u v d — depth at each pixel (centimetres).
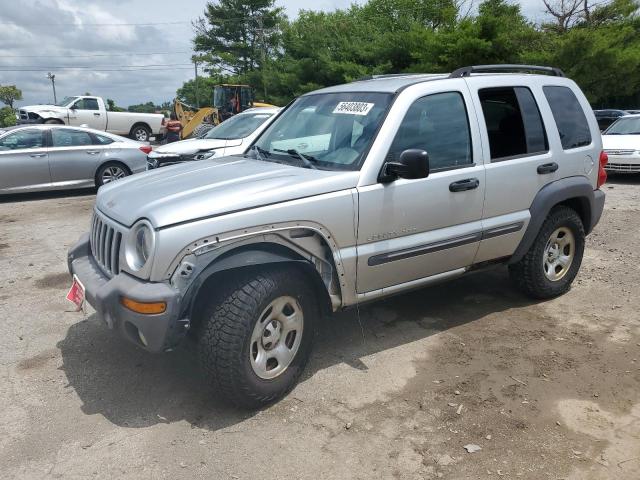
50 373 406
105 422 346
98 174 1223
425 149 417
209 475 299
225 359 330
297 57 4125
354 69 3416
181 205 332
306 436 332
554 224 504
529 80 498
